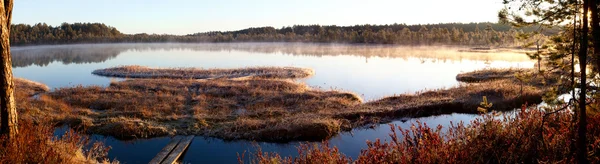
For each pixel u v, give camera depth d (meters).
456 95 21.14
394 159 6.27
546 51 8.20
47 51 114.75
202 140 14.30
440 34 142.38
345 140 14.32
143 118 16.86
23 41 167.50
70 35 195.12
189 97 22.61
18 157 6.82
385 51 98.25
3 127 7.21
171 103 20.48
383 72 43.41
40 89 27.95
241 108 20.19
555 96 8.05
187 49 126.81
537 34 8.24
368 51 99.25
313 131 14.50
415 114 18.00
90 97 21.69
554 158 6.42
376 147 6.54
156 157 11.91
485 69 39.16
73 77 40.09
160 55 87.06
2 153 6.87
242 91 24.38
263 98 21.80
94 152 11.17
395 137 7.36
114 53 100.38
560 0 7.33
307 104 20.19
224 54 89.44
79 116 16.36
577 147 6.09
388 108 18.25
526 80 8.97
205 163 11.95
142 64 58.28
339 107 19.62
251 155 12.55
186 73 39.47
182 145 13.28
